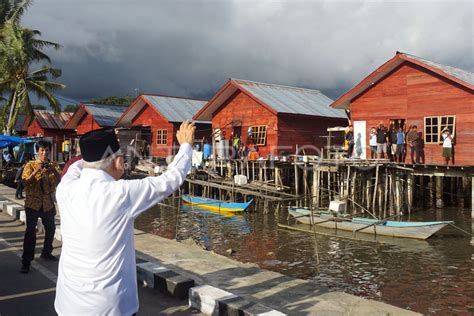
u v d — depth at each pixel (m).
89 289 2.34
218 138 26.89
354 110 21.48
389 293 8.95
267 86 27.50
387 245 13.07
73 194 2.44
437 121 18.61
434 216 18.45
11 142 24.67
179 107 31.16
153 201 2.47
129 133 31.62
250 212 19.91
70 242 2.41
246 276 6.37
